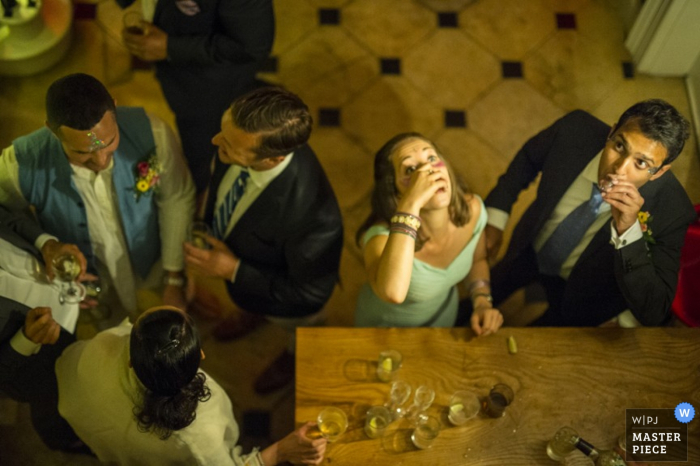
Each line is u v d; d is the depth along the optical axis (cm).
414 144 217
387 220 227
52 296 221
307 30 386
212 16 257
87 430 186
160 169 231
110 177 220
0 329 197
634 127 205
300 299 255
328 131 363
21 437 280
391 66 381
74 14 374
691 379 224
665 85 379
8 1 335
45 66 356
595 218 238
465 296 329
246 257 255
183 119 295
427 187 203
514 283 289
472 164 361
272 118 193
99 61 366
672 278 234
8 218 222
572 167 240
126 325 202
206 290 320
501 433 214
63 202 223
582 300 260
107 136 194
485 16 397
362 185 354
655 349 229
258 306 269
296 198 227
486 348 228
